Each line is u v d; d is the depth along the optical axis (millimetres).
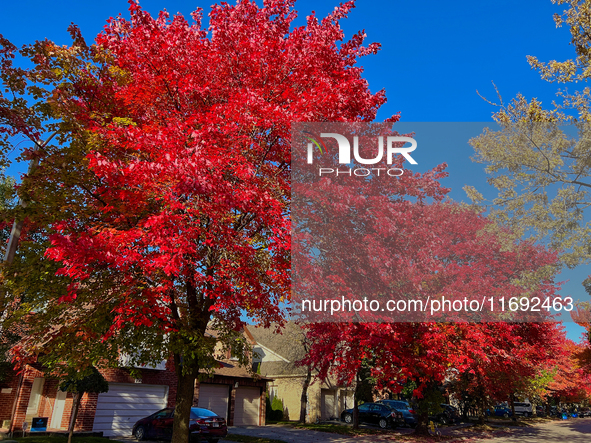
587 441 19781
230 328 10445
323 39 9195
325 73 9148
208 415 16891
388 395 37469
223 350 10602
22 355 8898
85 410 17562
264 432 21734
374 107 10141
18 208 8945
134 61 8805
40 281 8852
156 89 8648
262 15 9820
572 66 15055
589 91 15266
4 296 9211
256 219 9102
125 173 6746
